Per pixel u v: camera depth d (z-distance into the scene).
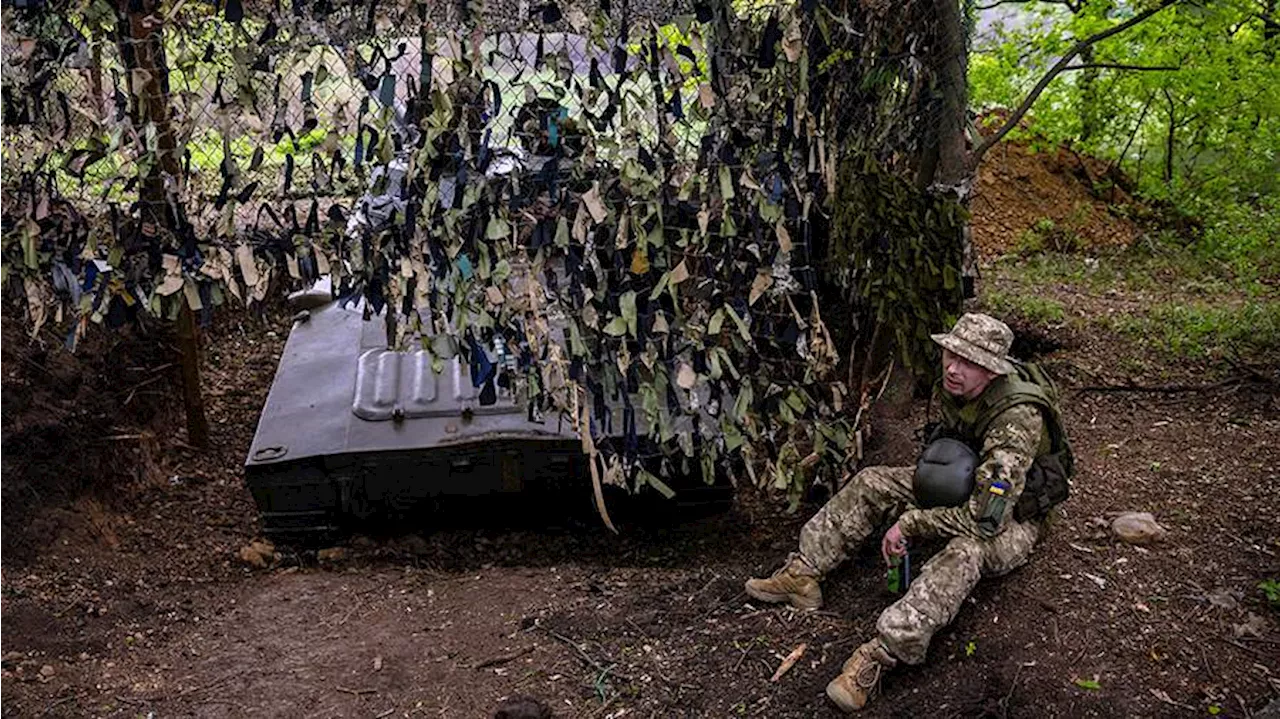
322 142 4.13
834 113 4.98
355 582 4.98
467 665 4.12
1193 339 6.97
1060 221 10.35
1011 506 3.70
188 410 6.35
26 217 4.18
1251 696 3.48
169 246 4.20
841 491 4.21
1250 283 8.12
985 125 10.50
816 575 4.20
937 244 5.00
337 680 4.05
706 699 3.79
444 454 4.97
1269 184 9.97
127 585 4.93
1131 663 3.64
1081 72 10.13
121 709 3.80
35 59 3.97
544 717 3.72
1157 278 9.08
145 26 4.04
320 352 5.86
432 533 5.48
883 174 4.99
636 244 4.29
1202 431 5.59
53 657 4.14
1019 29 9.65
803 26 4.47
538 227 4.30
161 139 4.39
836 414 5.00
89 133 4.21
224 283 4.36
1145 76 9.48
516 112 4.40
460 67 3.99
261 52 3.99
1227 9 7.14
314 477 5.00
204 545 5.46
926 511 3.80
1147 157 11.14
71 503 5.32
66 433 5.51
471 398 5.18
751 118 4.32
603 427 4.68
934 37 4.92
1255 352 6.78
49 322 6.00
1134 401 6.11
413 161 4.09
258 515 5.83
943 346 3.79
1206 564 4.19
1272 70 8.96
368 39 4.04
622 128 4.18
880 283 4.98
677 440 4.83
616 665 4.04
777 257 4.60
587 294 4.39
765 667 3.91
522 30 4.10
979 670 3.64
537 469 5.06
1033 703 3.49
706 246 4.37
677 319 4.45
